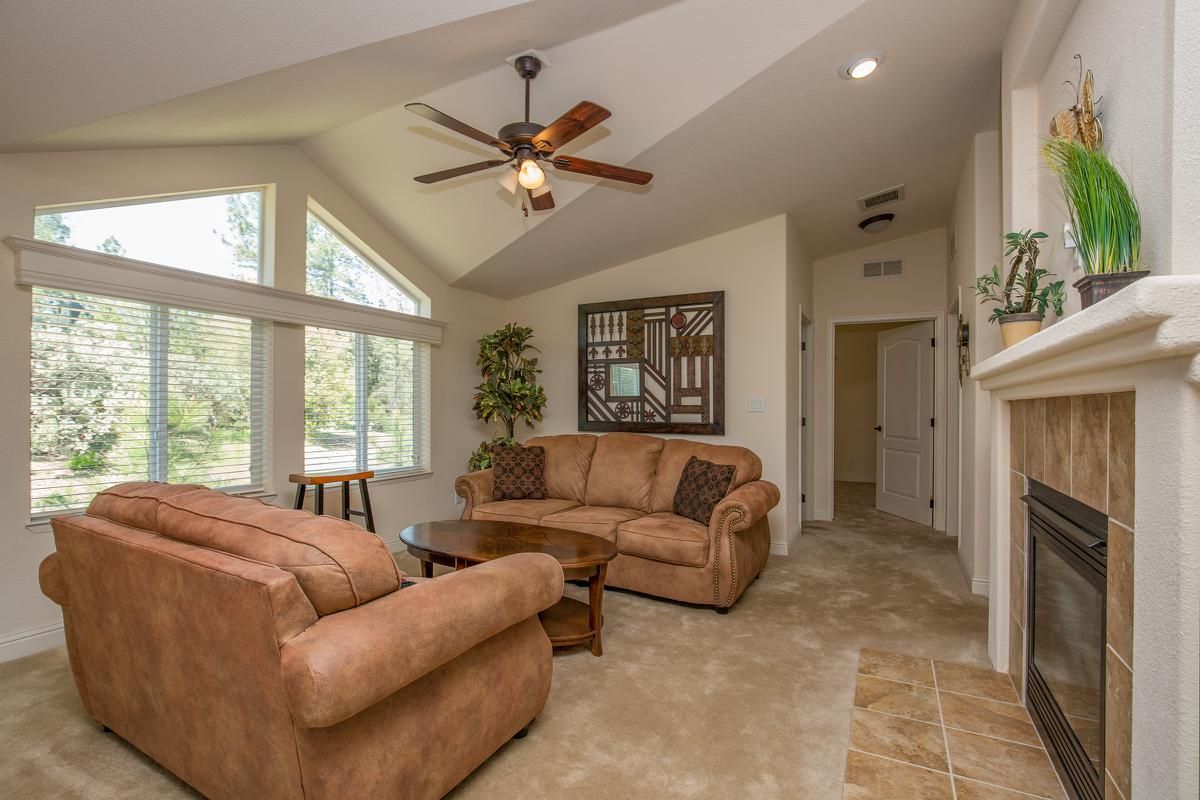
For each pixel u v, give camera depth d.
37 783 1.71
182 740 1.56
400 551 4.39
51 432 2.67
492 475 4.25
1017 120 2.32
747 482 3.61
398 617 1.35
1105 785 1.38
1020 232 2.24
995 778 1.74
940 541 4.77
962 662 2.53
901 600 3.35
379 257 4.33
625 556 3.43
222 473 3.37
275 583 1.23
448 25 2.23
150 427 3.04
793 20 2.39
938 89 2.88
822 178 3.82
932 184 4.11
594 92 2.87
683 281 4.76
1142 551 1.15
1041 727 1.94
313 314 3.76
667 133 3.07
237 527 1.46
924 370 5.41
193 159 3.16
